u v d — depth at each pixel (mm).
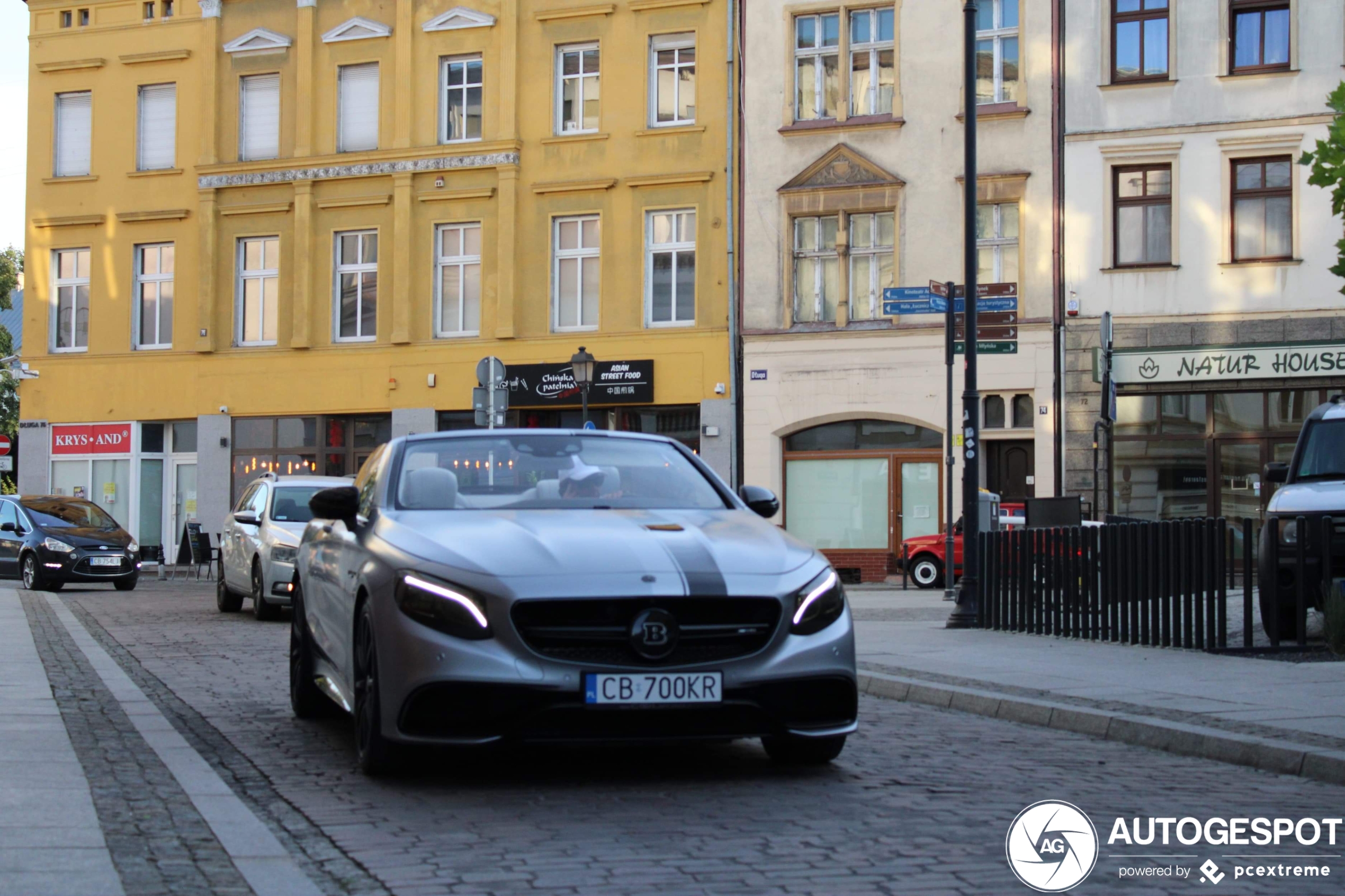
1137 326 28703
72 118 38219
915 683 11047
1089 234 29078
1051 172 29391
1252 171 28344
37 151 38281
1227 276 28219
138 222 37188
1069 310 29031
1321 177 13172
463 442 8398
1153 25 28906
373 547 7250
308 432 35562
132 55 37250
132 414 37094
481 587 6562
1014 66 30000
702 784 7066
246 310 36281
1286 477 14891
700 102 32344
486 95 33906
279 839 5816
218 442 36125
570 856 5527
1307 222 27766
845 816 6312
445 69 34438
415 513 7652
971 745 8625
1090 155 29125
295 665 9484
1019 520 27719
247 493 21312
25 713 9188
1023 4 29641
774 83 31500
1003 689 10594
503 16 33688
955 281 30016
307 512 19688
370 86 35219
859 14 31203
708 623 6641
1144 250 28906
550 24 33531
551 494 7934
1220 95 28344
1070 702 9781
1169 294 28562
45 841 5434
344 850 5629
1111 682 10922
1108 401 26938
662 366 32281
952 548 23266
